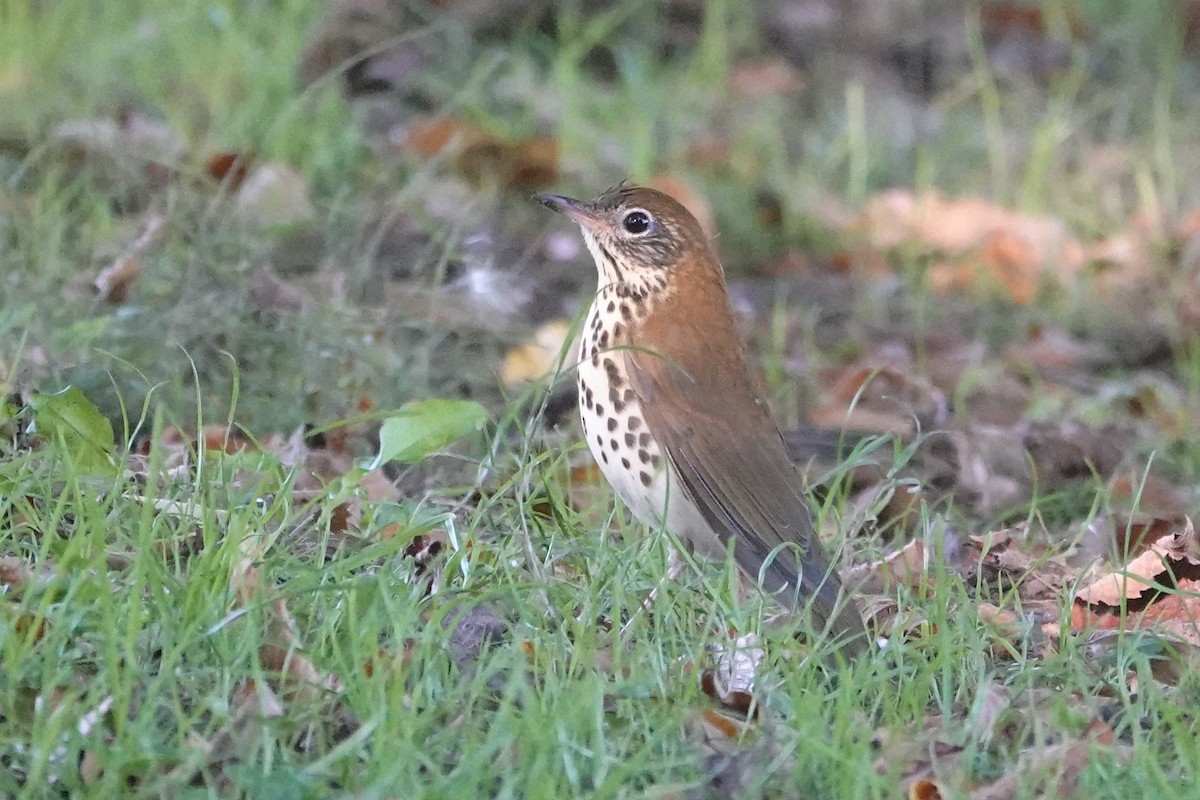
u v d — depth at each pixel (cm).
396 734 761
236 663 802
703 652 873
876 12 2433
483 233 1584
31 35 1833
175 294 1285
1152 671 940
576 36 2184
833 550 1064
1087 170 2045
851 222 1889
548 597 891
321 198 1576
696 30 2325
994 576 1090
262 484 940
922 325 1650
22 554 920
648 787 752
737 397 1042
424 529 909
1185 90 2355
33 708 773
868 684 865
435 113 1927
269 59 1873
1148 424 1462
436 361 1338
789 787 775
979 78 2262
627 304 1056
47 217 1368
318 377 1239
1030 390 1542
